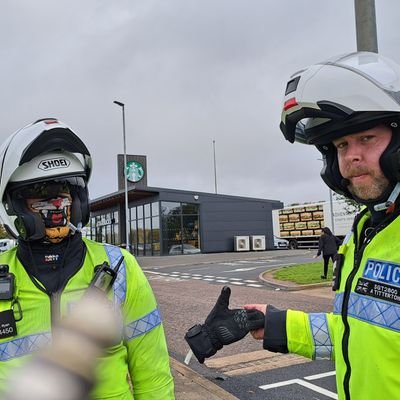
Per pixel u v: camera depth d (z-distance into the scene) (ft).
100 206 132.05
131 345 4.84
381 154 4.09
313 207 111.24
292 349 5.33
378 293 3.87
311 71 4.41
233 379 15.06
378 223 4.30
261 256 86.89
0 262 4.64
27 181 4.54
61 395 2.26
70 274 4.54
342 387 4.19
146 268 68.28
